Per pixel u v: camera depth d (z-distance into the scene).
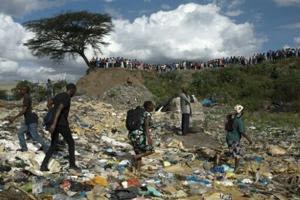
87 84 36.91
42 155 11.20
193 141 17.55
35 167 10.33
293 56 57.44
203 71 55.00
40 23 50.56
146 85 47.41
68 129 10.35
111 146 14.92
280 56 57.88
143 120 11.09
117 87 34.94
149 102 11.21
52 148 10.21
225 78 51.31
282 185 11.29
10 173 9.39
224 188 10.22
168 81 51.09
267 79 50.53
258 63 57.72
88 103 25.77
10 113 19.67
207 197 9.22
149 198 8.88
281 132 23.27
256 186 10.80
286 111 39.72
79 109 23.14
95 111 23.42
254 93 46.28
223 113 31.33
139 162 11.16
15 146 12.20
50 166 10.33
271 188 10.82
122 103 32.72
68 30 50.66
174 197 9.16
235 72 52.16
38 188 8.51
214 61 58.41
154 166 12.04
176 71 54.53
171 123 21.39
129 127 11.16
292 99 43.03
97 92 35.53
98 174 10.36
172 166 12.23
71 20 50.38
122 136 17.31
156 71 54.62
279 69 52.56
